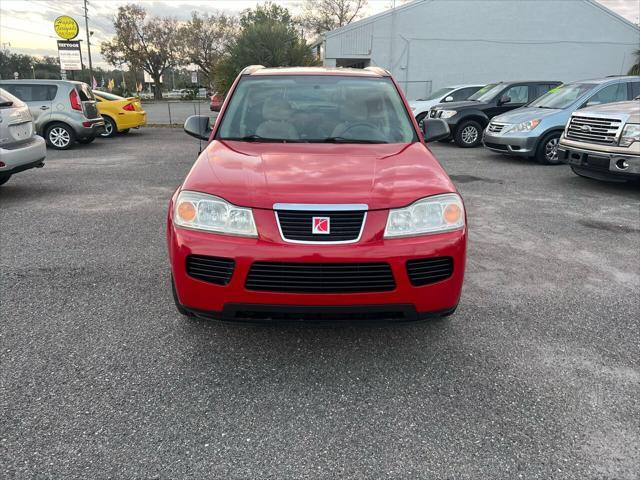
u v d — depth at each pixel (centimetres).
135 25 6225
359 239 256
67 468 206
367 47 2405
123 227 555
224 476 205
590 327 334
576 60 2519
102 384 264
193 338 314
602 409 250
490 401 255
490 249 490
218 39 6009
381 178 283
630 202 685
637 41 2517
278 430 233
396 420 241
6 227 552
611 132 694
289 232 257
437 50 2438
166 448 220
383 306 262
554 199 703
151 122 2192
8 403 247
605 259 464
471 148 1311
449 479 205
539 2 2422
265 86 410
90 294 377
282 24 1953
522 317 348
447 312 279
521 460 215
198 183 281
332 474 207
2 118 639
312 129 370
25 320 334
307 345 309
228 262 259
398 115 388
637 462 215
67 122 1235
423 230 266
